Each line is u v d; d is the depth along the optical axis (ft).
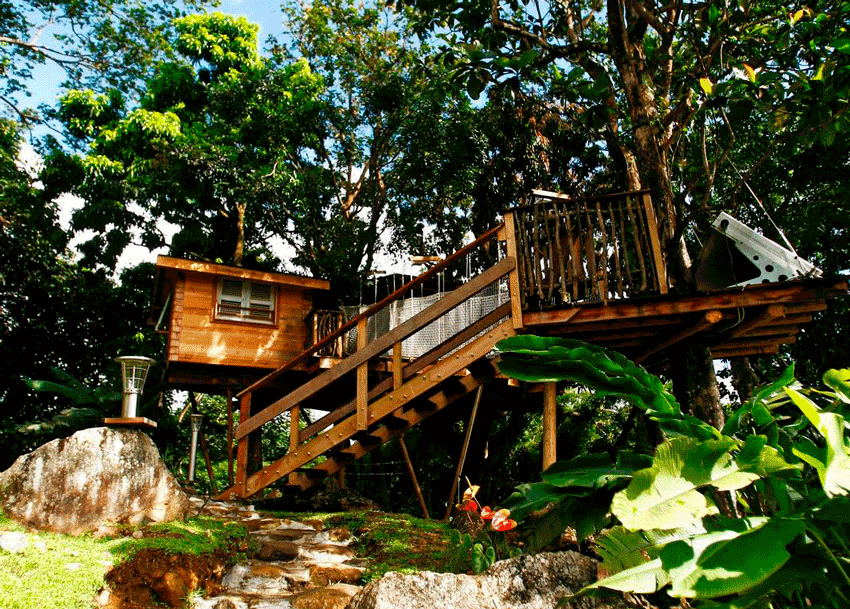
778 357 45.85
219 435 64.59
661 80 29.45
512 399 39.99
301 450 27.37
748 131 38.91
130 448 19.93
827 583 11.32
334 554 20.58
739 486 11.14
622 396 15.02
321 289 47.52
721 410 24.31
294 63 62.34
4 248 58.80
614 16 26.94
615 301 22.09
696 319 22.65
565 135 52.80
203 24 63.93
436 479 48.78
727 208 25.88
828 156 40.32
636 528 10.62
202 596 16.89
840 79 22.12
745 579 9.70
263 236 66.49
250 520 23.67
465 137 53.31
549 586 14.37
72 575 14.94
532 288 23.84
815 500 12.48
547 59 28.25
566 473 15.06
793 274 21.83
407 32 58.23
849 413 13.29
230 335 43.98
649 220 23.09
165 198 59.98
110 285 67.05
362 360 26.91
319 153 64.39
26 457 18.65
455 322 37.63
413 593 14.05
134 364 20.62
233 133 59.41
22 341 61.05
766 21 26.17
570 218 23.95
